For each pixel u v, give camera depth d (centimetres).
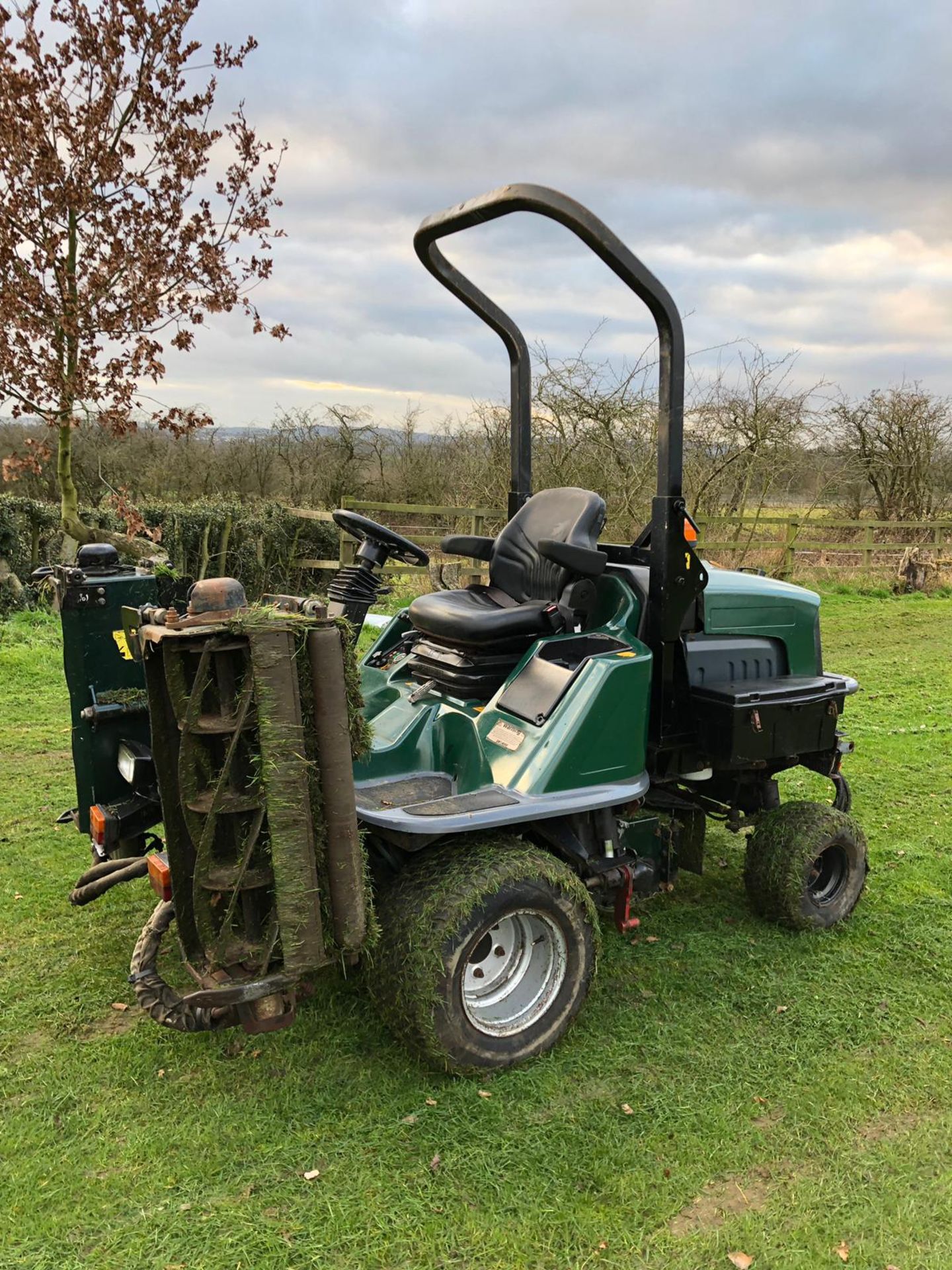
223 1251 200
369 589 364
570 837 306
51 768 509
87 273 600
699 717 332
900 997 307
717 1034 285
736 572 392
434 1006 250
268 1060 266
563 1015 275
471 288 361
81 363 605
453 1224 209
